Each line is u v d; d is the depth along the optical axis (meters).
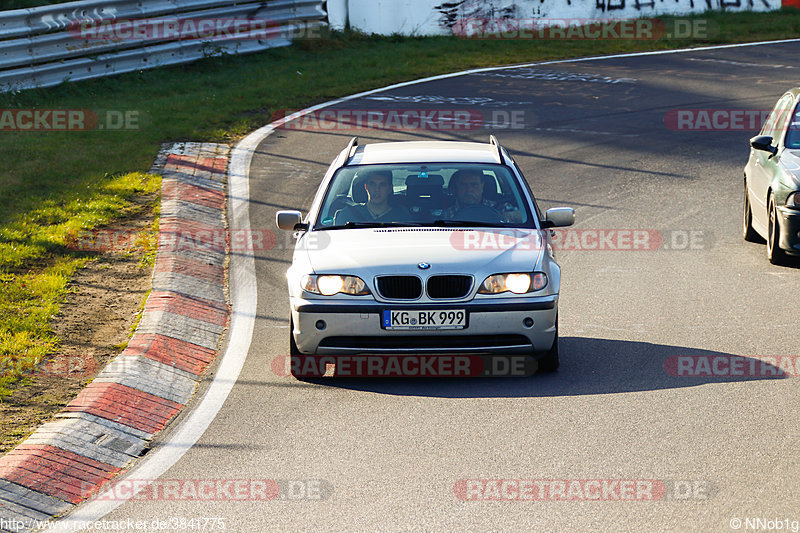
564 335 30.28
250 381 26.38
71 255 37.41
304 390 25.59
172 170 51.47
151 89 72.19
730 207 48.75
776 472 19.30
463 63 91.38
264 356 28.55
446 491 18.91
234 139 60.62
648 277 37.19
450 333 25.22
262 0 87.75
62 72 69.81
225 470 20.41
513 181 29.66
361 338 25.58
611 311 32.81
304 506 18.45
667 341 29.19
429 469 20.03
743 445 20.78
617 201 49.59
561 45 104.06
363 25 104.19
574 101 75.31
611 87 81.31
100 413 23.08
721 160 58.66
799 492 18.34
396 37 104.12
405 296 25.41
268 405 24.42
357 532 17.27
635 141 63.00
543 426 22.31
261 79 78.19
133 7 75.19
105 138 57.34
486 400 24.33
